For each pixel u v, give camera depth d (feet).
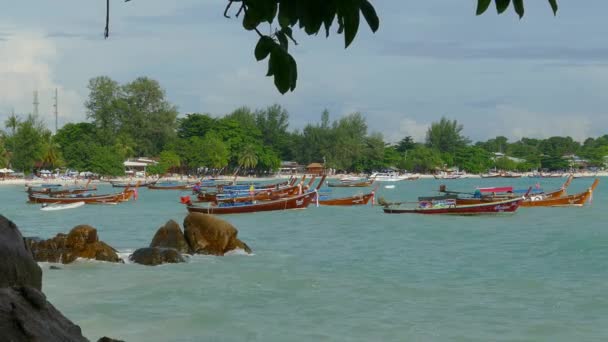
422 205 193.06
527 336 54.60
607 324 58.23
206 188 366.02
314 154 583.99
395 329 56.49
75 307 63.57
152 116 495.82
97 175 461.37
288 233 141.49
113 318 59.31
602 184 529.04
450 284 77.51
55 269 84.12
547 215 188.14
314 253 105.70
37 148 421.18
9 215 199.31
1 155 434.30
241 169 577.02
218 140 513.86
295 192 241.14
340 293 71.46
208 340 52.65
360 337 54.03
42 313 18.04
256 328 56.44
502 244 120.47
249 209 193.06
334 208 213.05
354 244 120.16
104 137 468.75
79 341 18.31
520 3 8.87
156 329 55.98
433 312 62.80
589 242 122.31
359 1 8.45
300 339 53.26
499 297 69.92
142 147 493.77
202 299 67.31
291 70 9.32
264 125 609.01
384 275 83.71
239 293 70.54
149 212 212.23
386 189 422.41
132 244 120.88
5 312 17.03
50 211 217.77
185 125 558.97
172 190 392.88
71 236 89.71
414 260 98.27
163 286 73.92
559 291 73.10
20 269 19.01
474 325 57.98
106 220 180.34
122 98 491.72
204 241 98.02
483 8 8.99
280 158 604.08
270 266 89.81
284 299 68.13
